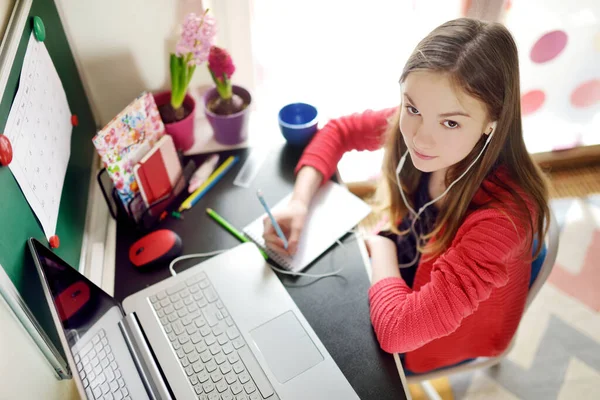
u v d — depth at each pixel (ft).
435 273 2.68
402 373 2.60
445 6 4.15
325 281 2.98
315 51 4.50
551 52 4.93
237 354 2.62
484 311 3.12
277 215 3.18
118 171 2.99
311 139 3.72
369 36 4.42
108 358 2.38
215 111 3.66
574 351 4.91
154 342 2.68
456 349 3.31
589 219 5.90
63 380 2.55
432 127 2.36
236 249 3.06
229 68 3.42
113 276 3.03
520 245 2.61
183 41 3.22
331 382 2.52
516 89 2.36
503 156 2.66
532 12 4.58
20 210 2.28
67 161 3.01
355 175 5.90
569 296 5.27
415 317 2.60
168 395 2.50
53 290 2.14
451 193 2.80
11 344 2.03
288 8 4.15
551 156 6.21
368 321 2.80
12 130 2.27
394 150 3.19
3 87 2.19
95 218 3.30
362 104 5.00
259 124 4.10
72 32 3.55
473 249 2.57
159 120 3.24
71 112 3.30
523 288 3.08
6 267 2.08
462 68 2.18
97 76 3.83
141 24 3.63
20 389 2.05
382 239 3.30
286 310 2.79
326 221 3.26
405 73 2.37
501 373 4.78
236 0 3.87
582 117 5.75
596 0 4.52
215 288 2.88
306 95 4.88
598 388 4.67
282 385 2.50
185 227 3.28
